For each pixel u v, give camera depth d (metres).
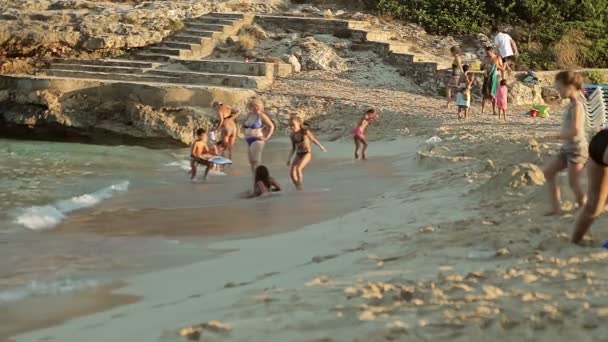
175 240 19.88
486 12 62.66
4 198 26.92
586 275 11.89
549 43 61.28
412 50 57.28
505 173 20.69
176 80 53.00
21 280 15.92
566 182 19.55
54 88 50.00
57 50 56.41
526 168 20.56
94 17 57.38
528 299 10.78
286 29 58.88
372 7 63.69
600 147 13.23
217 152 35.31
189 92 48.38
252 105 31.00
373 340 9.52
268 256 16.84
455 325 9.82
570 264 12.72
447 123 42.69
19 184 30.25
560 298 10.76
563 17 63.97
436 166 28.88
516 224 16.19
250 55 55.97
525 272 12.21
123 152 42.22
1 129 51.19
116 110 48.44
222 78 52.16
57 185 30.30
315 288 12.31
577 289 11.19
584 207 13.77
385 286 11.93
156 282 15.47
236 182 31.12
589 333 9.42
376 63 55.31
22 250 18.89
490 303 10.70
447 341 9.41
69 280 15.89
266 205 24.56
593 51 61.59
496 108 49.50
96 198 27.17
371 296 11.42
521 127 40.59
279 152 40.12
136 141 47.16
